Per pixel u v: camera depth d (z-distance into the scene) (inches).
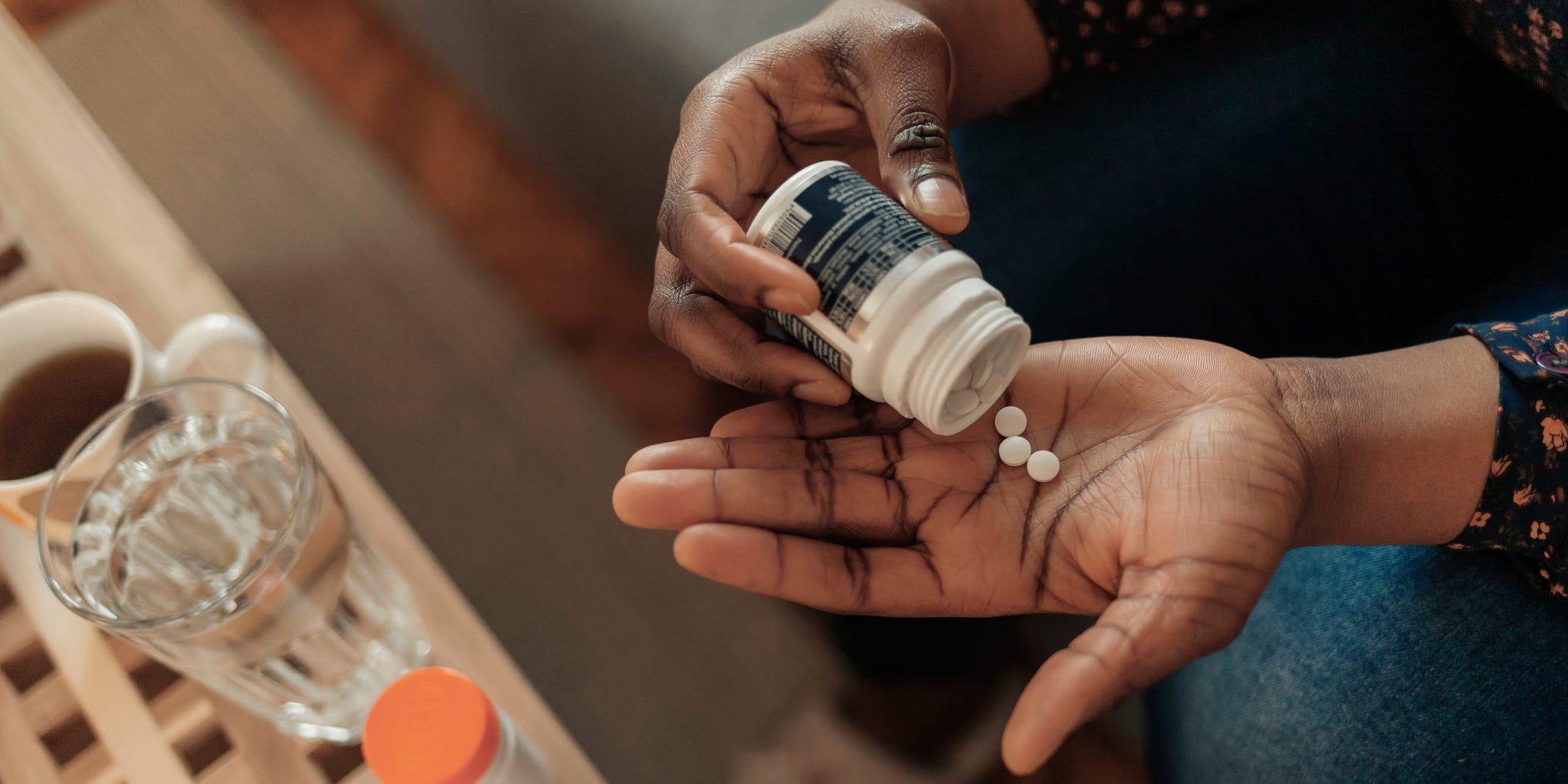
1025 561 27.4
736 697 50.6
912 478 28.9
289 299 63.4
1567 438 25.0
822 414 31.0
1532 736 25.8
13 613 30.1
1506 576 28.2
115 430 24.6
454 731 22.5
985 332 25.0
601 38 57.9
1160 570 23.9
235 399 25.2
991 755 48.3
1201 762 32.7
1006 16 35.3
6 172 37.2
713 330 31.0
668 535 54.6
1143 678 23.1
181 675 29.1
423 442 58.4
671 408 58.6
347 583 26.4
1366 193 34.5
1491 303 31.5
